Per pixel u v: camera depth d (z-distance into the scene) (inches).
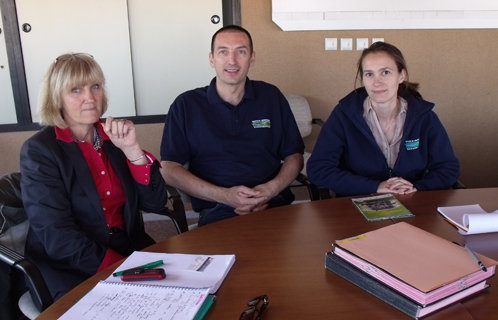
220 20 120.0
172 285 36.3
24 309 52.4
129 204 61.6
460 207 53.0
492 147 136.5
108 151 61.7
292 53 122.9
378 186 65.0
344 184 69.3
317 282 37.1
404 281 32.5
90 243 54.7
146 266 39.8
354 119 72.2
